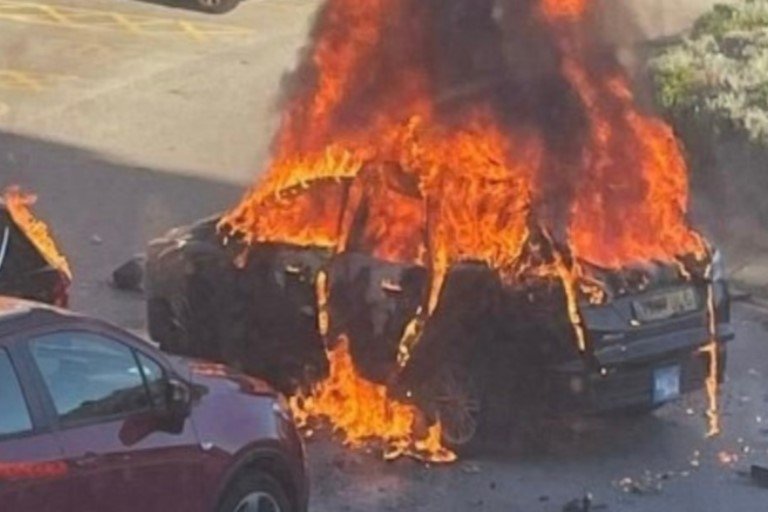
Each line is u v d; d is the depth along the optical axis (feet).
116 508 49.42
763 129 106.83
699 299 67.62
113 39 152.76
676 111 107.55
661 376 66.39
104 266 91.40
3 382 47.55
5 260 65.82
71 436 48.47
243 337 70.69
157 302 73.31
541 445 67.51
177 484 51.01
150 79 139.44
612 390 65.26
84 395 49.29
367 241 67.51
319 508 61.21
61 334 49.42
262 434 53.57
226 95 135.23
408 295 66.18
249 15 166.50
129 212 102.83
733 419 71.82
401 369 66.44
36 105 129.49
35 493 47.24
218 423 52.39
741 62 123.34
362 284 67.00
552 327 64.59
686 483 64.90
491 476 64.95
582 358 64.69
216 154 118.21
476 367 65.98
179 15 164.14
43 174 110.63
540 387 65.21
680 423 71.20
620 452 67.82
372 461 65.98
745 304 88.53
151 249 74.18
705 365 67.92
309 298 68.44
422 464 65.82
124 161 115.14
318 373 69.10
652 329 65.92
